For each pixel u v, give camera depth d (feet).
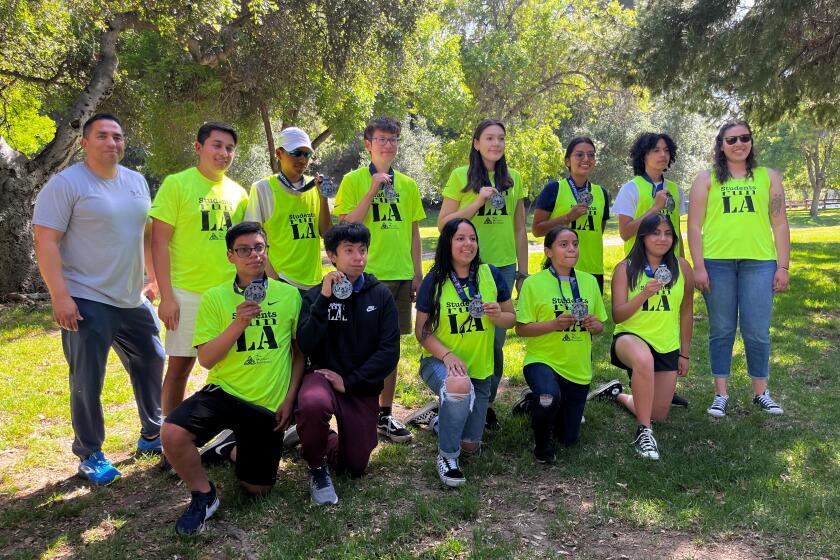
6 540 11.04
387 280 15.35
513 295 28.50
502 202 14.96
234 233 11.84
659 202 16.29
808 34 36.47
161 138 56.13
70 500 12.46
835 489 12.27
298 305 12.78
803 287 32.60
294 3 49.24
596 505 11.90
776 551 10.35
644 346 14.55
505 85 73.77
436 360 13.83
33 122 59.36
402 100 70.08
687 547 10.60
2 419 16.93
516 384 19.49
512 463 13.98
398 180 15.55
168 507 12.16
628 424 15.98
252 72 51.44
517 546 10.63
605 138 117.70
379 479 13.15
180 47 48.80
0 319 31.94
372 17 52.54
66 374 21.31
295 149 13.85
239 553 10.53
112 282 13.08
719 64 37.32
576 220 16.93
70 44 43.73
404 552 10.36
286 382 12.31
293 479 13.15
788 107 39.78
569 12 78.23
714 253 16.62
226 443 13.76
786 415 16.40
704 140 121.29
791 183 178.60
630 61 42.65
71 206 12.60
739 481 12.76
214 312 11.99
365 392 12.82
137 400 14.67
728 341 16.72
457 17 80.48
